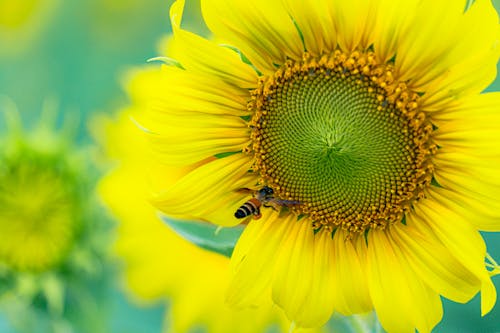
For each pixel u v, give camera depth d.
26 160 0.89
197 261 0.88
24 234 0.88
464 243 0.71
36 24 1.04
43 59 1.03
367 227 0.73
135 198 0.86
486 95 0.71
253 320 0.89
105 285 0.89
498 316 0.84
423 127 0.72
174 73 0.72
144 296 0.89
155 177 0.75
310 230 0.73
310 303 0.72
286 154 0.73
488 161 0.71
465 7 0.70
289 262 0.73
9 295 0.88
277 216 0.73
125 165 0.86
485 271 0.70
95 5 1.03
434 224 0.72
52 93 1.02
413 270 0.72
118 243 0.88
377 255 0.73
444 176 0.72
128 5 1.03
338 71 0.73
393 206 0.73
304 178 0.73
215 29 0.71
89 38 1.03
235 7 0.71
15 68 1.04
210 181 0.73
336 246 0.73
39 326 0.88
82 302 0.88
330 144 0.73
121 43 1.03
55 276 0.88
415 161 0.72
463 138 0.71
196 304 0.89
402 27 0.71
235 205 0.73
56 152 0.89
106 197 0.86
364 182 0.73
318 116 0.73
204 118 0.73
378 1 0.71
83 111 1.01
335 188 0.73
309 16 0.71
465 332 0.84
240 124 0.73
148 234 0.87
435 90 0.71
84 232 0.88
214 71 0.72
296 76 0.73
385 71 0.72
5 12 1.16
